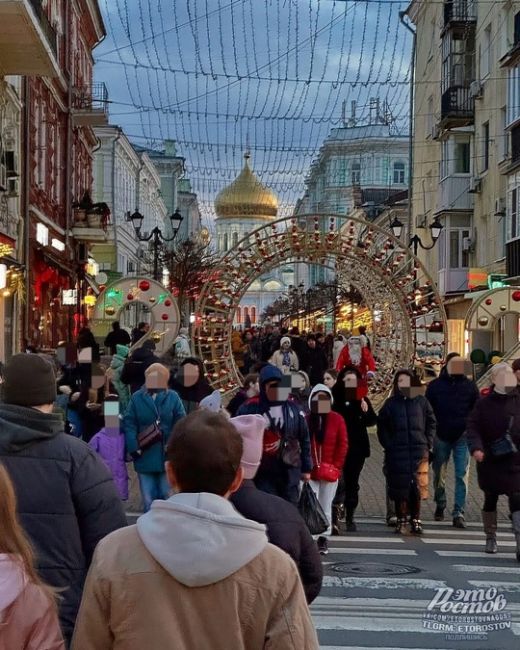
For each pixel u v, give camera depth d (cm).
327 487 1005
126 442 997
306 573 442
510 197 3006
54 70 2386
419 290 2223
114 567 282
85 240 3534
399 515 1134
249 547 279
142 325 2336
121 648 276
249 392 1131
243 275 2212
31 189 2762
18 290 2395
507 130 3044
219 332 2208
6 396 431
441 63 3766
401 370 1138
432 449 1170
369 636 690
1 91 2334
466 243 3572
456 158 3644
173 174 8825
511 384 981
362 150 6544
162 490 1007
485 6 3412
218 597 275
